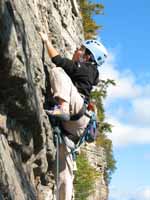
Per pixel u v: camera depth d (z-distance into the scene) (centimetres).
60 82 613
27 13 581
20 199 509
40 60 618
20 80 500
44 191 674
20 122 556
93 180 2844
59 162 641
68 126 627
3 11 446
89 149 3138
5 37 453
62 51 857
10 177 492
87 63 649
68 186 637
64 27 950
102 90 3059
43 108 638
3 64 468
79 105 617
